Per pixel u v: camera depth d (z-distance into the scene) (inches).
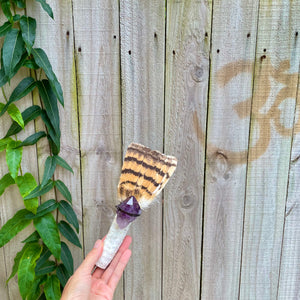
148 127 43.8
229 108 43.3
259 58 41.7
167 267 48.8
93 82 42.4
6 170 45.3
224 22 40.6
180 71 42.1
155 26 40.8
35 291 45.7
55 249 42.5
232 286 49.8
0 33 37.5
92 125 43.8
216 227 47.3
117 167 45.2
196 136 44.1
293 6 40.1
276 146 44.6
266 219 47.1
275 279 49.5
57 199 46.1
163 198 46.1
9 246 47.7
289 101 43.1
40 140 44.1
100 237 47.4
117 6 40.3
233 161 45.0
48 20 40.4
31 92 42.4
